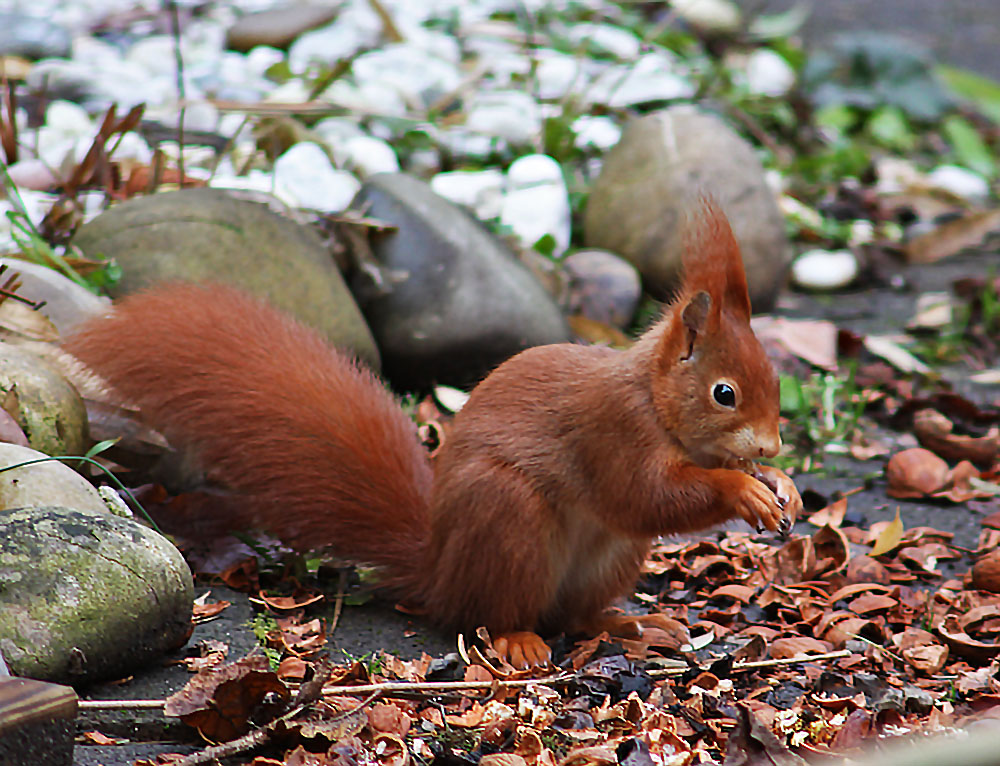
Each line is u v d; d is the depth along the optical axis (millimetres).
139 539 5176
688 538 7094
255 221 8180
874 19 20641
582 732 4859
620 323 9945
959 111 17000
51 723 4090
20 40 12758
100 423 6527
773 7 21047
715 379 5125
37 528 4984
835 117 15602
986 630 5980
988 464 8336
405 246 8828
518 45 14172
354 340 8289
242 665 4812
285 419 6094
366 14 14109
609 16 15828
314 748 4625
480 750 4777
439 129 11609
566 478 5469
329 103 11406
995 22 20906
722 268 5176
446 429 7984
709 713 5117
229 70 12422
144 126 11039
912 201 13805
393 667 5398
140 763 4477
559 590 5910
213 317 6297
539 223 10273
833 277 11734
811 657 5668
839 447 8539
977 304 10906
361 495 6047
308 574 6289
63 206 8734
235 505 6555
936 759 3346
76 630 4824
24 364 6117
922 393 9391
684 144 10719
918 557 6820
